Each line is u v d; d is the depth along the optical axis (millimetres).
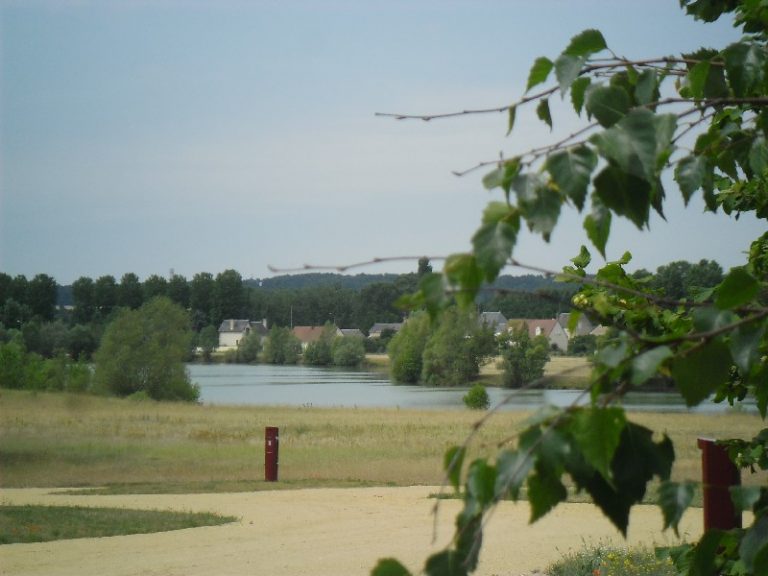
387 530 15867
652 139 1666
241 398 92125
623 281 3566
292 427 48062
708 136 2213
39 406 63250
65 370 88812
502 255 1633
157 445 39125
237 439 42688
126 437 42906
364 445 38125
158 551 13781
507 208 1743
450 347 107375
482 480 1631
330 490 23203
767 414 2344
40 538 15008
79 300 178875
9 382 87938
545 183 1710
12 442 39812
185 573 12016
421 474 27516
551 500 1630
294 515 18016
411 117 2254
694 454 26328
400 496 21453
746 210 3785
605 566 11062
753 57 2061
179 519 17250
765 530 1827
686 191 2062
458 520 1647
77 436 43188
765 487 1896
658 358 1615
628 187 1672
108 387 87000
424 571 1603
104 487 24703
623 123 1694
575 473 1581
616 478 1607
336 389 107438
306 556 13266
